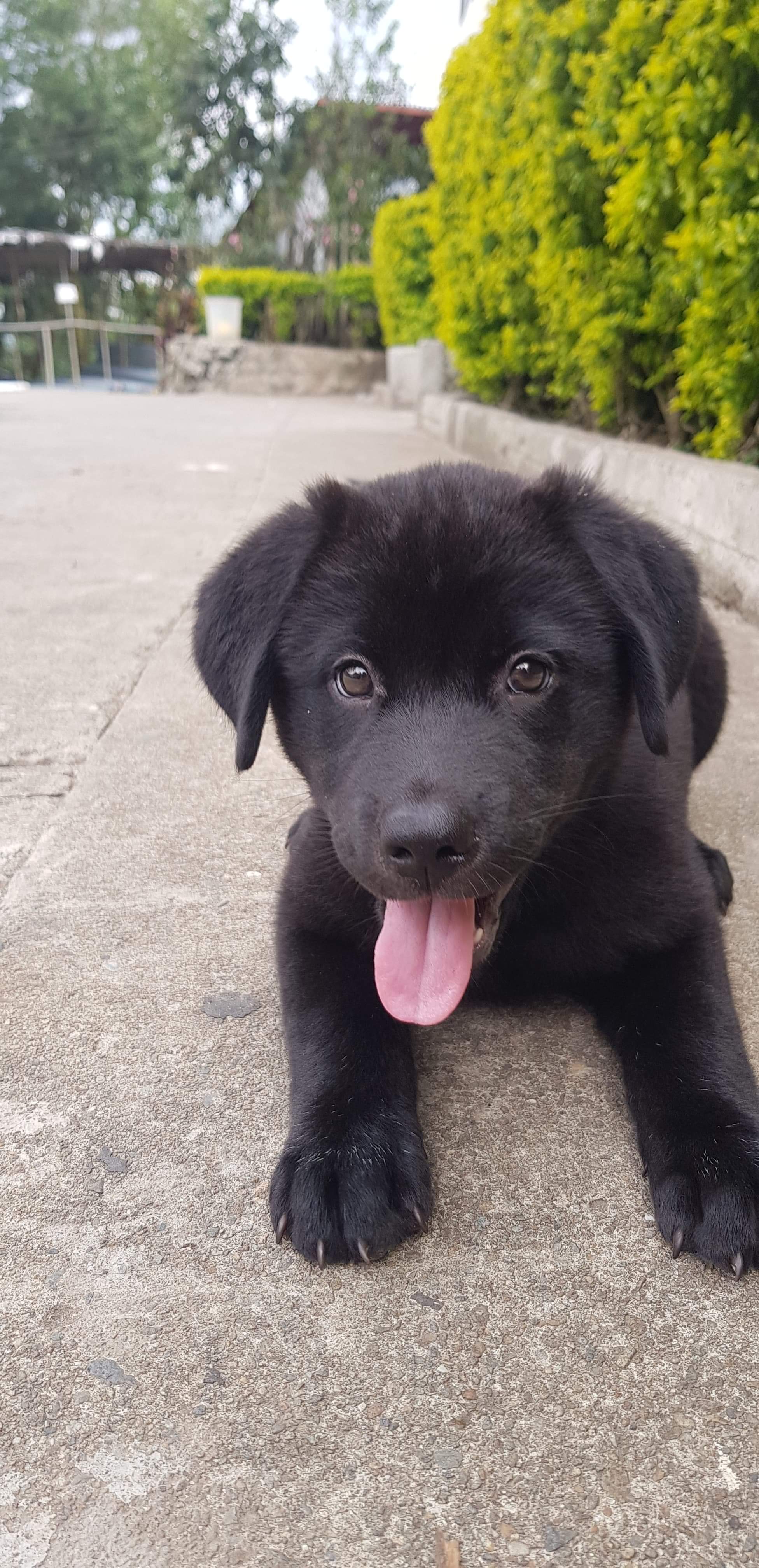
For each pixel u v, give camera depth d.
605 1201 0.26
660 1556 0.18
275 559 0.31
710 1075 0.28
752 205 0.64
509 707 0.28
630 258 0.80
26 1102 0.29
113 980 0.35
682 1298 0.23
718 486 0.71
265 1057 0.31
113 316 4.96
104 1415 0.21
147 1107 0.29
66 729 0.55
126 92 5.71
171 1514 0.19
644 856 0.31
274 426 1.86
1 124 5.65
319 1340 0.23
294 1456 0.20
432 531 0.29
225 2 3.50
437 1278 0.24
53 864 0.42
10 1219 0.26
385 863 0.26
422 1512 0.19
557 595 0.29
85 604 0.75
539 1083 0.30
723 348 0.72
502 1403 0.21
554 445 1.00
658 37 0.74
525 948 0.32
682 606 0.30
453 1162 0.27
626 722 0.31
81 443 1.58
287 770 0.51
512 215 1.05
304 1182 0.25
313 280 2.98
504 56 1.07
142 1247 0.25
